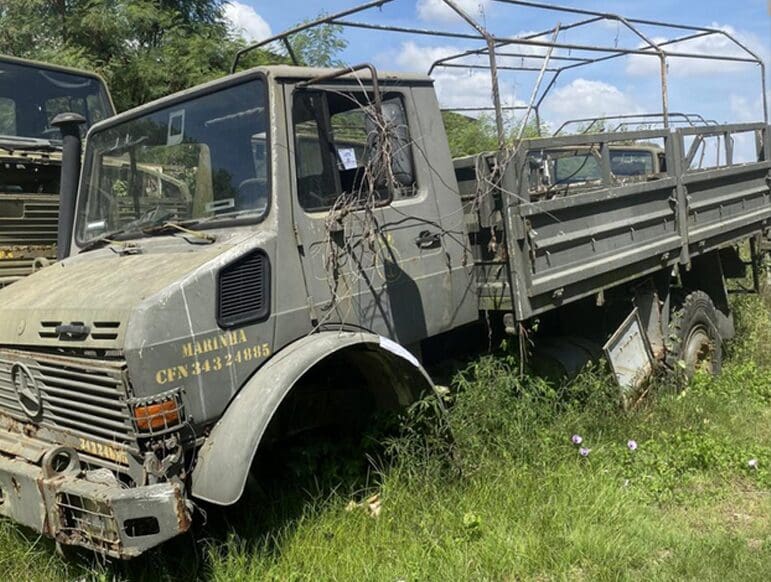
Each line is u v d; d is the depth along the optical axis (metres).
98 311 3.55
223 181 4.19
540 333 5.98
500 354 5.36
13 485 3.67
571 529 4.20
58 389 3.77
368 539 4.09
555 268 5.13
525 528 4.20
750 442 5.48
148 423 3.36
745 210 7.63
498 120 4.78
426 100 4.84
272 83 4.04
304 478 4.40
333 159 4.31
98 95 7.37
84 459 3.72
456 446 4.53
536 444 4.90
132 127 4.74
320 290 4.09
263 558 3.85
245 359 3.75
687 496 4.76
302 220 4.04
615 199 5.68
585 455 4.93
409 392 4.35
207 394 3.60
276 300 3.89
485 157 4.90
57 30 14.86
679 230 6.45
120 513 3.25
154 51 14.84
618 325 6.12
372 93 4.53
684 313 6.66
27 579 3.90
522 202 4.82
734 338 7.80
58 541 3.53
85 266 4.29
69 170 4.75
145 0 15.82
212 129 4.29
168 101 4.53
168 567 3.91
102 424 3.59
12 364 4.00
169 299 3.49
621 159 9.17
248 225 4.01
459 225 4.91
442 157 4.87
